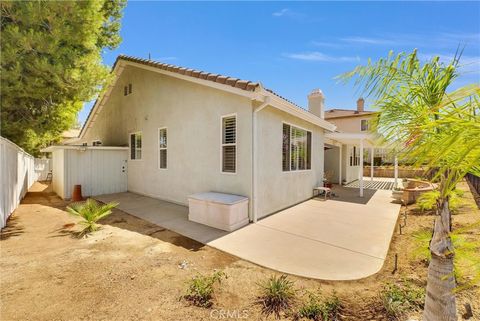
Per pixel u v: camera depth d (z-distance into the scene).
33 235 5.12
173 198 8.44
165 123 8.70
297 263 3.79
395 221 6.21
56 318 2.54
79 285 3.15
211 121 7.00
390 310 2.50
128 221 6.18
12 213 6.99
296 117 8.26
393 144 2.00
